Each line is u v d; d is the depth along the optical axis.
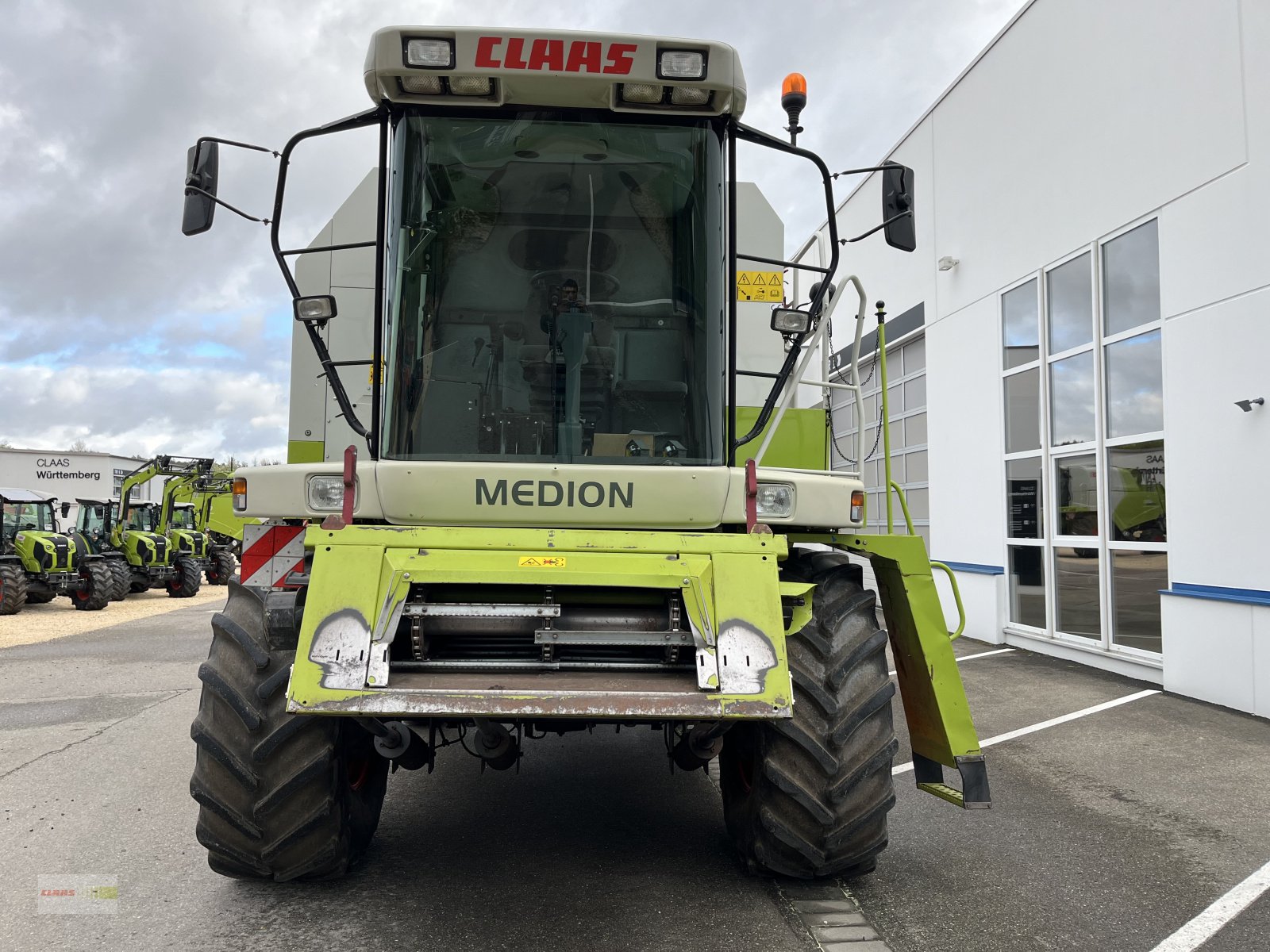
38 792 5.21
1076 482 8.97
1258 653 6.62
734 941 3.20
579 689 3.01
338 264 4.67
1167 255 7.52
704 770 5.61
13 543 17.16
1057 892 3.67
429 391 3.65
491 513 3.38
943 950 3.15
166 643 12.36
